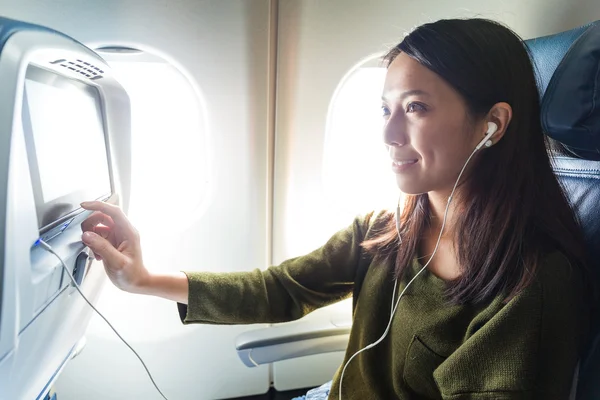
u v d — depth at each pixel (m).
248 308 0.88
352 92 1.19
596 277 0.67
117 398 1.34
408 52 0.64
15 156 0.39
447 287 0.69
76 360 1.28
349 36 1.08
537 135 0.67
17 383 0.55
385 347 0.81
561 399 0.59
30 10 0.94
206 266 1.26
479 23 0.64
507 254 0.64
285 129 1.16
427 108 0.62
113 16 0.97
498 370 0.59
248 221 1.24
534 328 0.59
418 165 0.66
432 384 0.71
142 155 1.15
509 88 0.63
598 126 0.55
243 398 1.47
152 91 1.10
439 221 0.75
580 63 0.56
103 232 0.76
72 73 0.67
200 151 1.15
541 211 0.66
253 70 1.08
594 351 0.65
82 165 0.72
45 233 0.55
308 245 1.30
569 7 1.06
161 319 1.31
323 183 1.24
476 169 0.66
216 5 1.00
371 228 0.90
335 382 0.90
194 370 1.39
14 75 0.39
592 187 0.73
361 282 0.90
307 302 0.92
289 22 1.05
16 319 0.42
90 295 0.83
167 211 1.21
